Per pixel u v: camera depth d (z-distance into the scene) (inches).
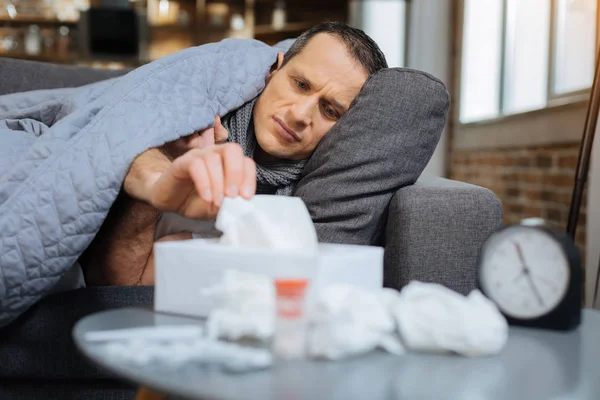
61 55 284.2
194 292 31.1
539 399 24.1
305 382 24.0
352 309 27.6
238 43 62.1
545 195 131.5
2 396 48.4
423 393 23.8
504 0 166.7
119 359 25.3
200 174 32.4
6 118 60.3
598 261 90.0
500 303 35.4
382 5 240.1
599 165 90.7
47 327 46.8
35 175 44.5
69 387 48.5
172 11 318.0
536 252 34.7
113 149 45.5
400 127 53.1
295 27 312.8
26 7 289.9
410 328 28.6
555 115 125.6
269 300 27.8
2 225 43.0
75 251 44.4
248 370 24.8
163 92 52.4
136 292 48.1
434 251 47.7
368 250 33.2
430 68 202.7
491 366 27.8
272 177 57.6
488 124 165.3
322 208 52.8
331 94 55.3
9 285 43.1
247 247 32.0
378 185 52.4
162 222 54.2
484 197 48.6
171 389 22.7
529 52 156.1
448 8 201.2
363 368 26.2
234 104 57.8
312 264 28.5
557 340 32.6
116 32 278.1
